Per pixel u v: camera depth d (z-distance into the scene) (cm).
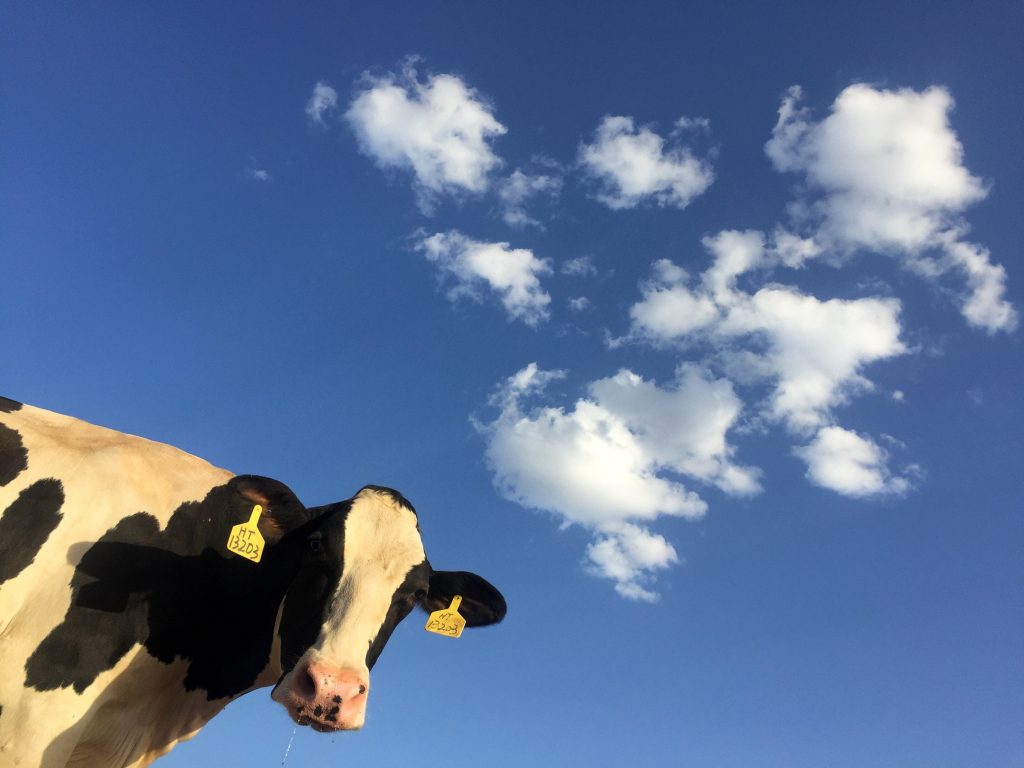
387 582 128
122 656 124
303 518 134
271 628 135
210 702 133
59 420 137
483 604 151
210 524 133
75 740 119
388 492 139
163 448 139
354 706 114
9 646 119
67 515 126
